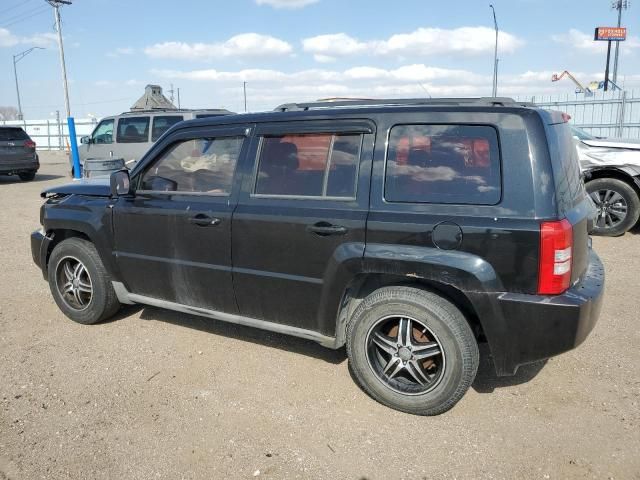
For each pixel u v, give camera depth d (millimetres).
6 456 2953
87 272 4664
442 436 3104
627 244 7484
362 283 3508
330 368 3945
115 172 4242
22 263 7027
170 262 4133
